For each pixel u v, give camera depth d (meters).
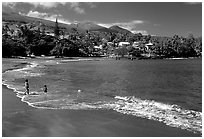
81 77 57.50
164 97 33.12
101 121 19.94
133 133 17.38
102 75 64.62
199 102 29.75
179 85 47.09
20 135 16.48
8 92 31.83
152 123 19.62
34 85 39.72
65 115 21.44
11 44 152.25
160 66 114.06
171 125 19.20
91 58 186.38
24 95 29.97
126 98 30.45
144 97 32.75
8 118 20.19
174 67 107.38
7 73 58.88
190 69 95.12
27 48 173.12
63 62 128.38
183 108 26.08
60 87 38.88
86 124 19.08
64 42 194.12
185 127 18.80
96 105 25.47
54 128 18.05
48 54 181.00
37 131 17.36
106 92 35.84
